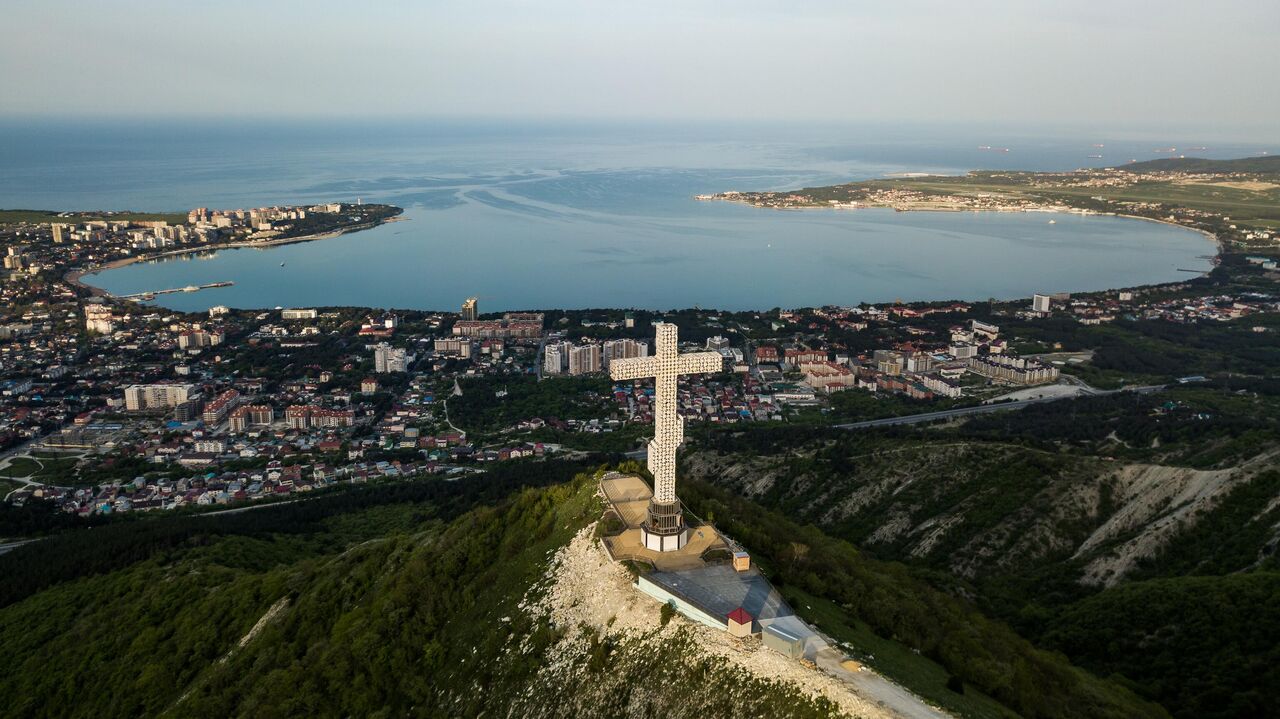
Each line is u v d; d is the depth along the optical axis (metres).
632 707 96.25
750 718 87.19
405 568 143.25
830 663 91.88
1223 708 116.56
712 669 93.56
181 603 167.88
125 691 145.38
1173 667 129.25
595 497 137.38
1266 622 131.00
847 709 83.94
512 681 109.81
